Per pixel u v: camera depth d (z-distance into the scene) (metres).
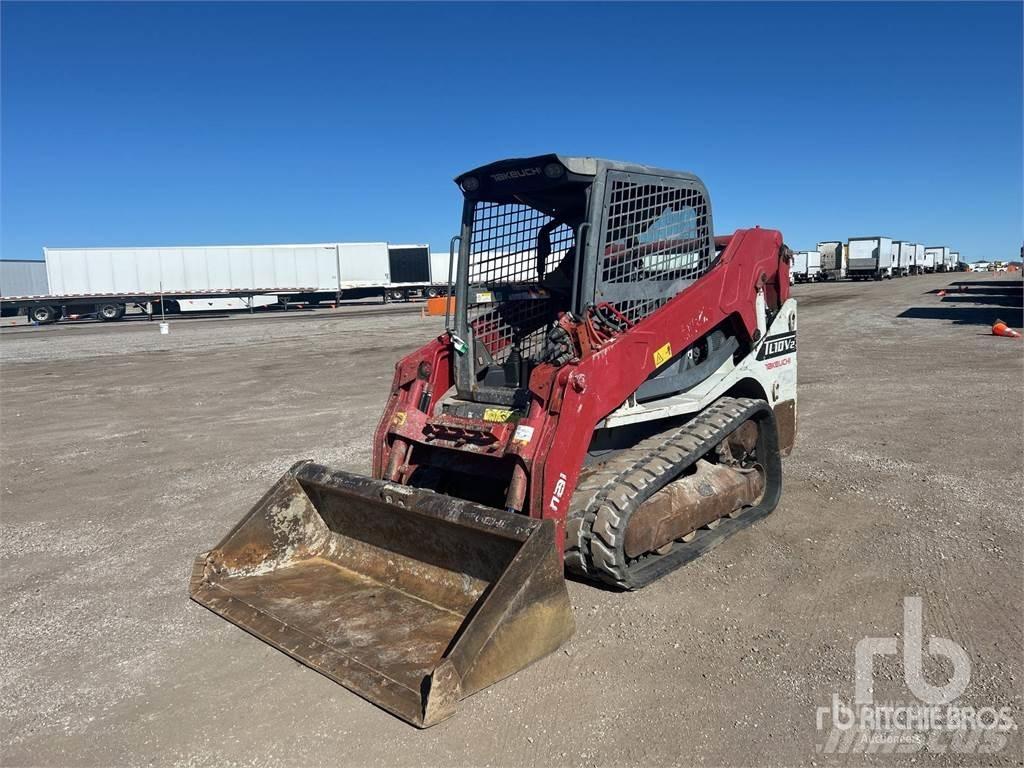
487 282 4.89
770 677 3.46
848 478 6.36
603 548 4.02
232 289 40.78
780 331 6.11
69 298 37.16
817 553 4.84
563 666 3.59
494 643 3.31
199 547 5.40
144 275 38.69
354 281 44.31
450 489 4.87
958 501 5.70
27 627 4.24
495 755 2.99
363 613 3.98
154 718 3.33
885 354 14.19
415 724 3.10
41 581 4.89
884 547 4.88
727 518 5.33
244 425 9.72
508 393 4.53
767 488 5.65
